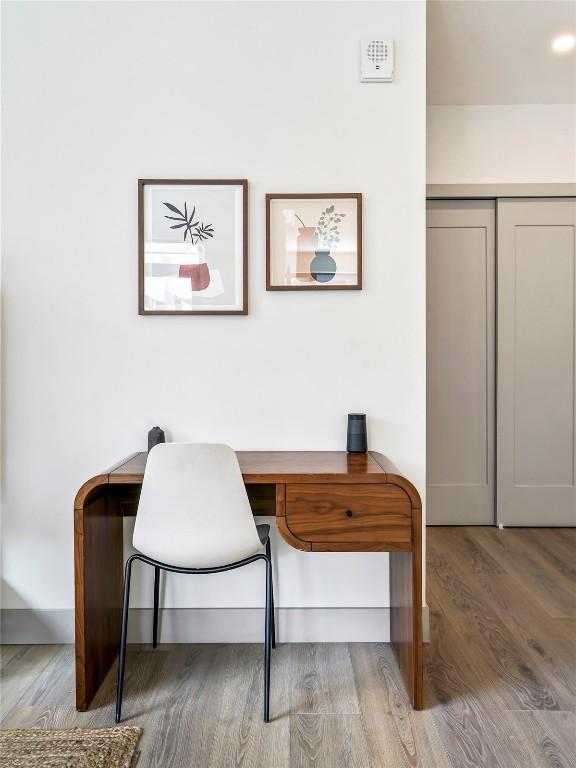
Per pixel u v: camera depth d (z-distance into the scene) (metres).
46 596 2.04
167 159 2.03
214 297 2.03
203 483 1.55
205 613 2.03
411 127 2.02
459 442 3.39
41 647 2.00
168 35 2.02
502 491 3.40
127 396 2.04
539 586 2.51
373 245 2.03
